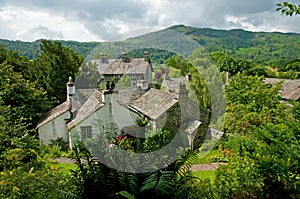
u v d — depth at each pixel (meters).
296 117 3.94
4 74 15.49
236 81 14.20
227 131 10.49
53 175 4.54
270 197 3.53
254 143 3.93
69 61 21.70
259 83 13.66
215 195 4.16
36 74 21.14
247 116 10.75
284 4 3.55
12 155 4.93
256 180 3.75
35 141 7.11
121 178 4.12
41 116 16.97
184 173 4.50
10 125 7.70
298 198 3.49
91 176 4.22
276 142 3.63
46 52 21.89
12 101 14.95
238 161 4.54
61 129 15.64
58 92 21.12
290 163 3.35
